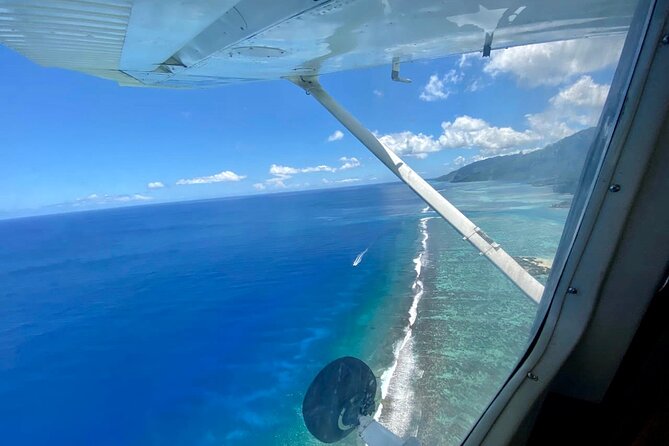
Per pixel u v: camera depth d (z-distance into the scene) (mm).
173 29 1950
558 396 2037
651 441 1730
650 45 1229
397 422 9453
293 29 2070
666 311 1713
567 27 2422
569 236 1789
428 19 2201
